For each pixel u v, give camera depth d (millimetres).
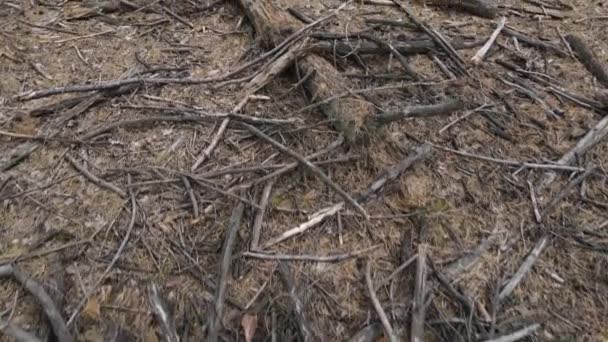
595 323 2242
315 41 3074
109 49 3170
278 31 3119
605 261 2414
